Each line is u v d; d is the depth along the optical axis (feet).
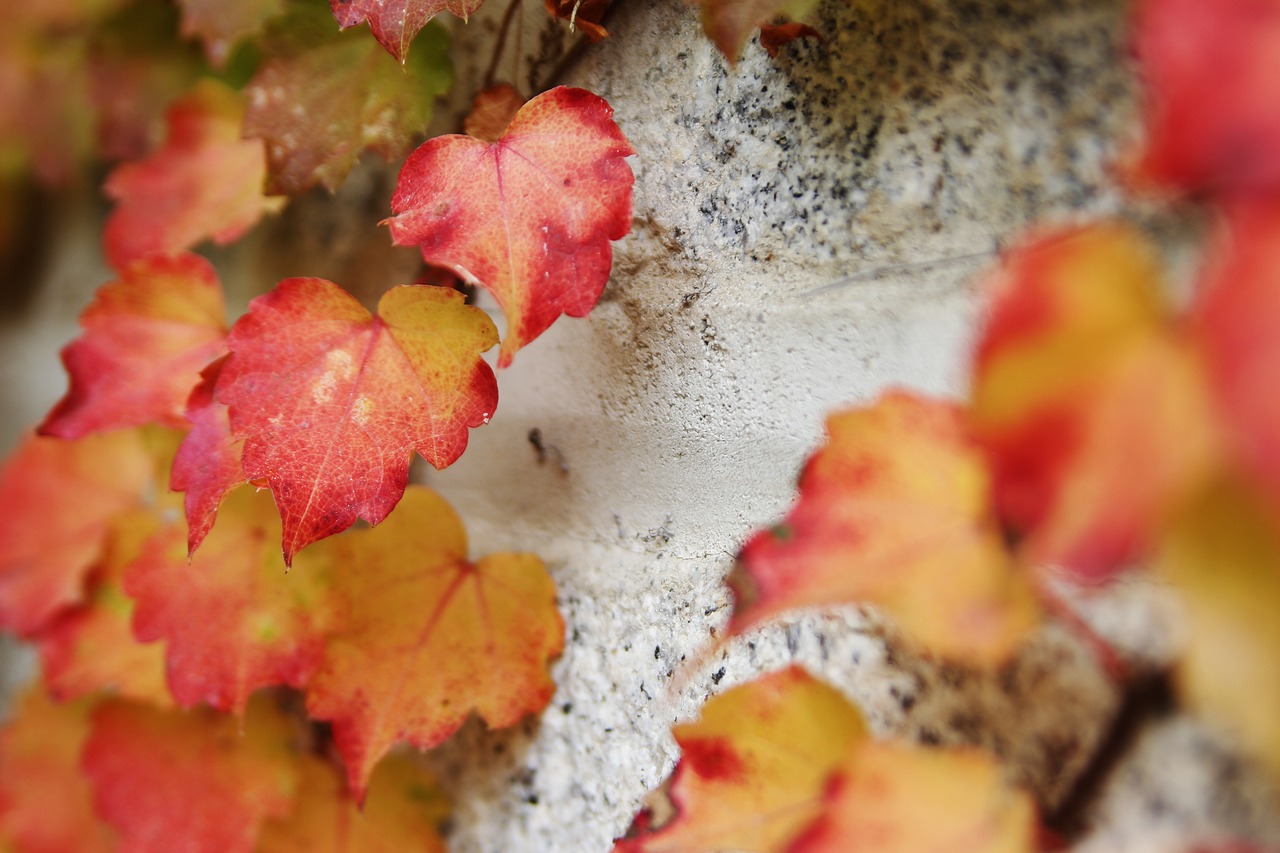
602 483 1.28
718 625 1.22
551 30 1.28
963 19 1.13
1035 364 0.98
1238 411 0.86
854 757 1.12
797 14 1.13
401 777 1.33
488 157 1.20
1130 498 0.96
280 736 1.34
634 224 1.25
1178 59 0.91
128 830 1.33
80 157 1.53
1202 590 0.98
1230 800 1.04
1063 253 0.98
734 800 1.14
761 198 1.20
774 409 1.21
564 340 1.29
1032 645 1.09
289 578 1.28
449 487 1.34
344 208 1.39
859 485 1.11
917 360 1.15
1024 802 1.09
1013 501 0.98
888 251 1.16
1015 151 1.12
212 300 1.33
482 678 1.26
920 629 1.09
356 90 1.28
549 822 1.28
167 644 1.27
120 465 1.42
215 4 1.29
